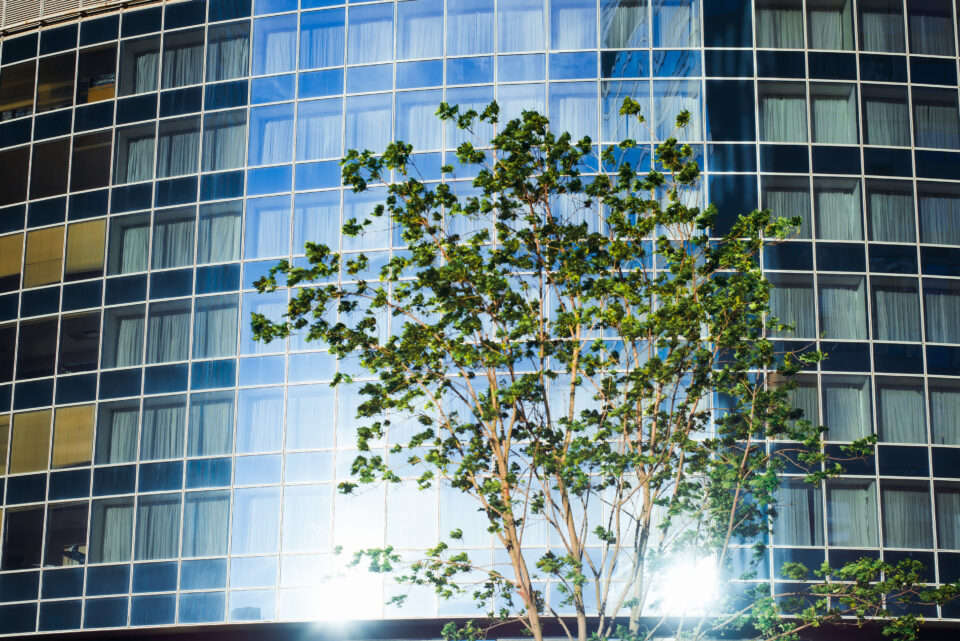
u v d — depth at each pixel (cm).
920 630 3975
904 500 4041
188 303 4438
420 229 2441
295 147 4503
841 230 4262
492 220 4159
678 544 2506
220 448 4266
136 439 4347
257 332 2411
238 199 4500
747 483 2502
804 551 3950
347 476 4153
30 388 4509
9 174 4772
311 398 4250
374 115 4475
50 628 4238
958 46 4459
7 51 4909
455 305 2398
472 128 4400
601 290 2398
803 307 4181
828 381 4128
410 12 4541
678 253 2377
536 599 2564
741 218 2366
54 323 4550
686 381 3803
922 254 4266
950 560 3997
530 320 2352
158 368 4400
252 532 4169
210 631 4166
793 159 4306
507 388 2356
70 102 4778
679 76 4369
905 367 4159
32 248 4656
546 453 2444
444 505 4066
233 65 4638
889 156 4338
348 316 4269
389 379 2464
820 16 4438
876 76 4403
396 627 4047
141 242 4547
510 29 4472
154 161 4616
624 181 2386
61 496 4359
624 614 3856
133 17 4788
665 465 2477
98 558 4266
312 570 4094
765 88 4369
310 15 4612
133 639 4234
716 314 2388
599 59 4412
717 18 4422
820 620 2616
